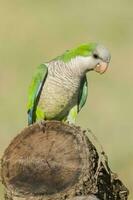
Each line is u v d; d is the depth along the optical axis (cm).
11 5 3988
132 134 2208
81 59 1312
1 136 2214
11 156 1086
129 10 3909
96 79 2848
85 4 4066
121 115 2400
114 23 3706
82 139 1072
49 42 3484
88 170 1064
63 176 1070
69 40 3538
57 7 4016
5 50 3347
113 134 2214
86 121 2355
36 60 3231
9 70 3027
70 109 1359
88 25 3722
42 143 1083
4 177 1083
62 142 1077
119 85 2773
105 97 2616
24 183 1076
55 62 1342
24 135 1088
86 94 1351
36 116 1365
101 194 1090
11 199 1081
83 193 1066
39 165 1077
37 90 1330
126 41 3434
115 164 1950
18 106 2575
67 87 1327
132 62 3036
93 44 1312
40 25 3719
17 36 3566
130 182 1880
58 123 1080
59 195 1064
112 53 3192
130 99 2592
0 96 2691
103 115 2408
